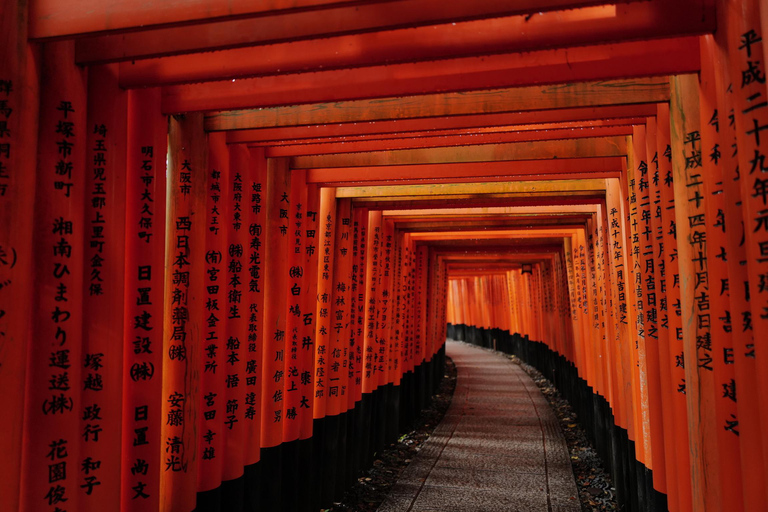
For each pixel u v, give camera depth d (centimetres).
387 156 484
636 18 229
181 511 350
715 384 243
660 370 364
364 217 710
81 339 270
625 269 510
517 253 1253
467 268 1752
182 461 351
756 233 193
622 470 597
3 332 224
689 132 282
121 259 286
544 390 1350
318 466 595
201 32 247
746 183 197
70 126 260
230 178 408
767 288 189
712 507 261
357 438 713
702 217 274
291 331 516
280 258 477
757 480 205
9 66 229
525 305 1794
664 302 361
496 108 326
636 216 422
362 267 709
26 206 234
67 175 259
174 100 320
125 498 310
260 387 445
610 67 267
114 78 282
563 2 205
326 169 524
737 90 202
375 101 343
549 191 610
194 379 358
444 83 283
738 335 212
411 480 682
